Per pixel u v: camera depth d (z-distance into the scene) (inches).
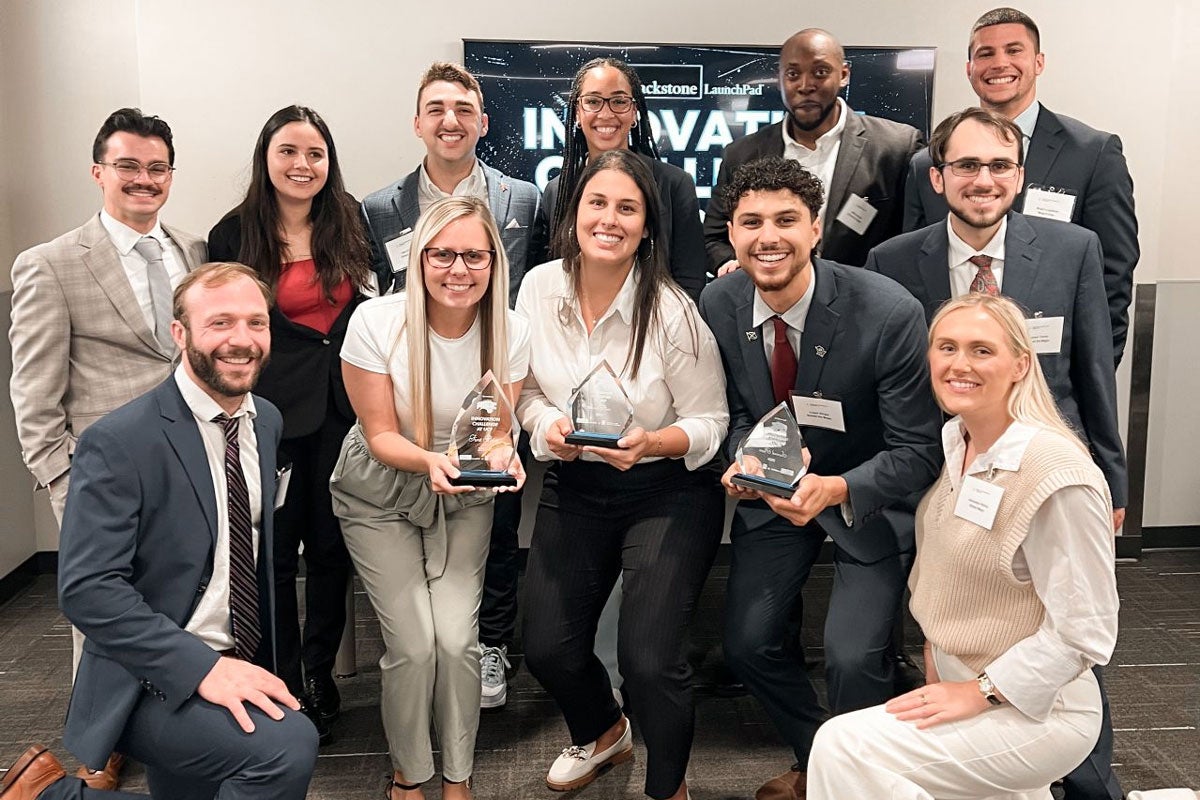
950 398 85.8
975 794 84.2
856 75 168.9
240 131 165.2
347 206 124.6
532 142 168.6
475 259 98.3
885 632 103.1
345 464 106.3
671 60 168.1
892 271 115.0
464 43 165.2
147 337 114.7
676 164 170.7
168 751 85.0
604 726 115.5
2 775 114.4
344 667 141.0
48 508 176.7
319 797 112.9
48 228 168.4
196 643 84.7
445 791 104.4
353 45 164.9
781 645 107.9
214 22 162.4
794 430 101.6
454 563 105.5
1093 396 109.4
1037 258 109.0
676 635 103.5
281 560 122.8
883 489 101.8
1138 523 185.8
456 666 101.7
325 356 122.2
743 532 111.0
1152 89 171.2
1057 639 81.2
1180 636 152.8
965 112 108.3
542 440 108.5
